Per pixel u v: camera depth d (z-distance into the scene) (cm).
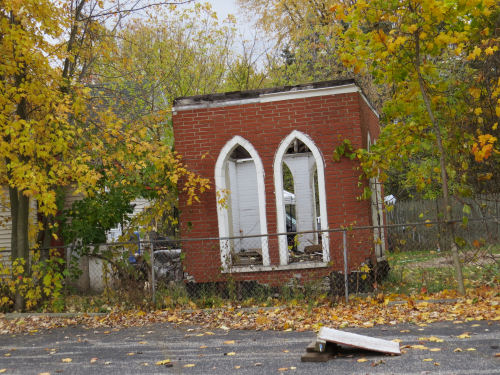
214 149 1234
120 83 1844
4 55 1100
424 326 809
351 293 1118
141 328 958
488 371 542
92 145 1212
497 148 1092
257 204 1614
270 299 1126
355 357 646
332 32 2383
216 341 803
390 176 2269
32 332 981
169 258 1381
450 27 1019
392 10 985
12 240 1214
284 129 1205
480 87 1080
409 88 1075
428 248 1210
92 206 1335
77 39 1354
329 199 1180
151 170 1316
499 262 1061
